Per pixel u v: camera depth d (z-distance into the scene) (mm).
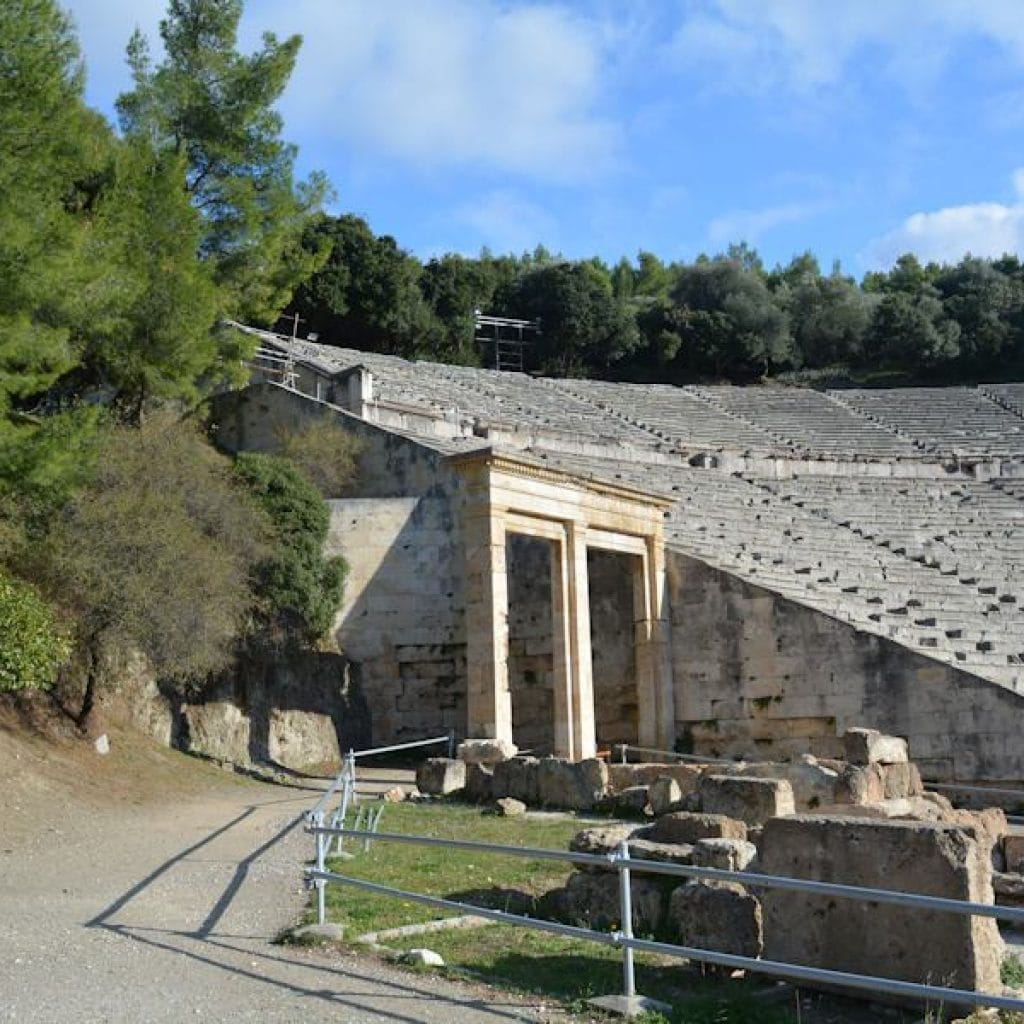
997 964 9797
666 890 12094
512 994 9922
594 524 32156
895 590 36312
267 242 40500
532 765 23625
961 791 27062
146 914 12719
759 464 55750
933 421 70750
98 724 25641
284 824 19844
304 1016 9070
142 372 34250
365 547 36312
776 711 31531
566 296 100188
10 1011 9016
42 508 25312
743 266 120250
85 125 34469
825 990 10141
